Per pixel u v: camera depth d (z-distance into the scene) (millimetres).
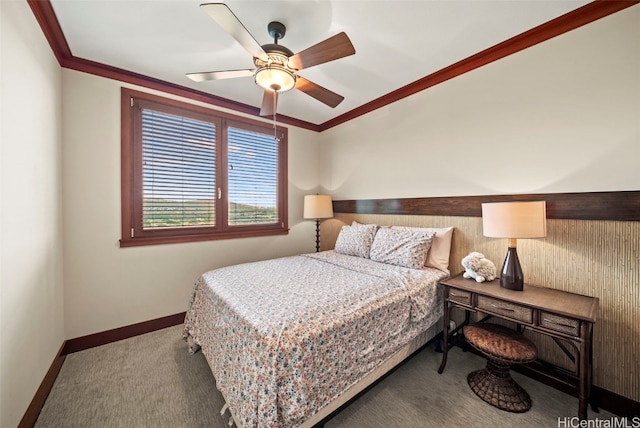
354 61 2170
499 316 1604
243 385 1190
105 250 2256
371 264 2396
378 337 1539
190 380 1773
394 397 1629
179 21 1685
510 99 1964
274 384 1070
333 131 3654
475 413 1502
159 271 2545
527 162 1890
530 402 1563
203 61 2158
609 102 1558
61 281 2008
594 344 1598
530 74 1861
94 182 2199
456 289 1813
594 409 1551
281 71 1655
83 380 1763
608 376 1550
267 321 1271
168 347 2197
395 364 1728
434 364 1979
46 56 1719
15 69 1294
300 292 1653
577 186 1677
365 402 1584
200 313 1968
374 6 1563
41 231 1605
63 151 2053
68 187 2082
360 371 1429
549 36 1763
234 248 3074
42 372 1578
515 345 1564
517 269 1712
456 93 2291
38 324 1539
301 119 3605
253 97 2893
